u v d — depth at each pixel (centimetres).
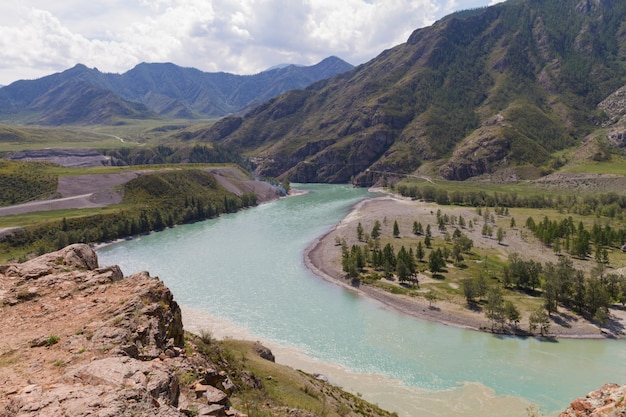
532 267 9450
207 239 15188
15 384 1439
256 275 10844
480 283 8644
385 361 6438
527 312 8006
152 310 2150
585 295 7950
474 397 5456
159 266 11744
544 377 5938
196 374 1898
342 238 14175
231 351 4153
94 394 1280
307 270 11256
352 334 7412
